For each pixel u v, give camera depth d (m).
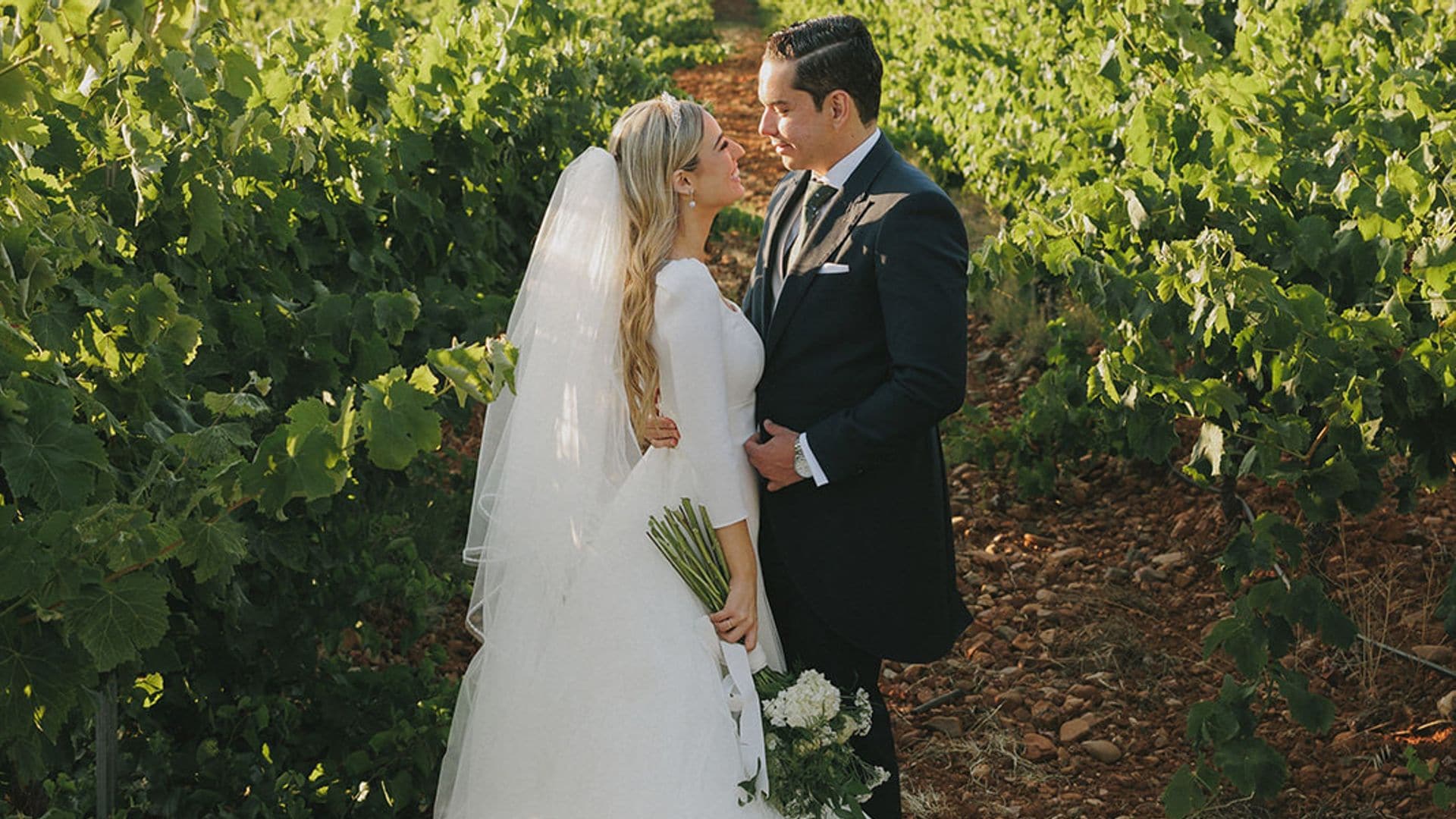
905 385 2.71
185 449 2.23
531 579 2.72
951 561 3.15
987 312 7.73
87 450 2.05
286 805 3.08
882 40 17.12
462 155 4.72
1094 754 3.82
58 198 2.76
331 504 3.49
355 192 3.93
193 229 2.92
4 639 2.06
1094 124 5.27
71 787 2.95
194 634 3.22
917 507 2.96
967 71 10.81
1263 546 3.28
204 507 2.20
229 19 1.98
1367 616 4.11
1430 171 3.59
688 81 19.20
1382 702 3.85
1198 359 4.07
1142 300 3.69
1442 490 4.88
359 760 3.28
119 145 2.85
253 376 2.31
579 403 2.72
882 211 2.80
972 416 5.93
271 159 3.23
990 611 4.67
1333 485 3.28
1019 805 3.64
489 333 4.02
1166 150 4.38
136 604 2.01
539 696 2.69
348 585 3.70
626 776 2.62
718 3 37.91
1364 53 5.02
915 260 2.75
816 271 2.88
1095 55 5.70
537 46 5.55
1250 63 5.04
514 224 5.97
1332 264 3.68
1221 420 3.85
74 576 1.96
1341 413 3.30
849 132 2.87
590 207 2.73
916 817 3.62
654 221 2.72
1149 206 4.01
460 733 2.91
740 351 2.87
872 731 3.04
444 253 4.82
